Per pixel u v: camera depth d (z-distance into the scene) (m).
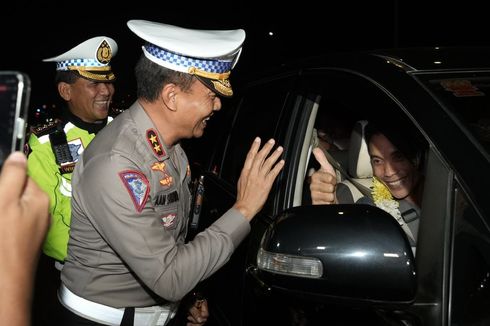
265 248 1.39
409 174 1.95
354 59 1.87
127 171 1.45
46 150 2.33
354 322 1.39
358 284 1.25
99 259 1.62
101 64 2.47
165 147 1.56
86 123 2.48
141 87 1.54
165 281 1.43
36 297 2.53
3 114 0.68
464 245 1.20
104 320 1.67
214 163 2.98
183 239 1.80
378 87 1.64
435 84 1.56
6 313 0.70
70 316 1.69
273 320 1.75
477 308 1.12
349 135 2.55
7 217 0.70
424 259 1.29
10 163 0.69
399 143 1.82
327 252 1.27
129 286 1.65
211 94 1.54
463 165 1.29
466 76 1.60
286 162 2.13
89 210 1.50
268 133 2.35
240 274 2.13
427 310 1.24
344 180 2.28
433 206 1.32
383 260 1.23
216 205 2.60
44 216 0.74
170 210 1.58
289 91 2.29
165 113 1.53
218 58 1.50
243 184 1.57
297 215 1.36
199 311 2.43
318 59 2.15
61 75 2.46
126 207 1.43
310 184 2.08
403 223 1.96
